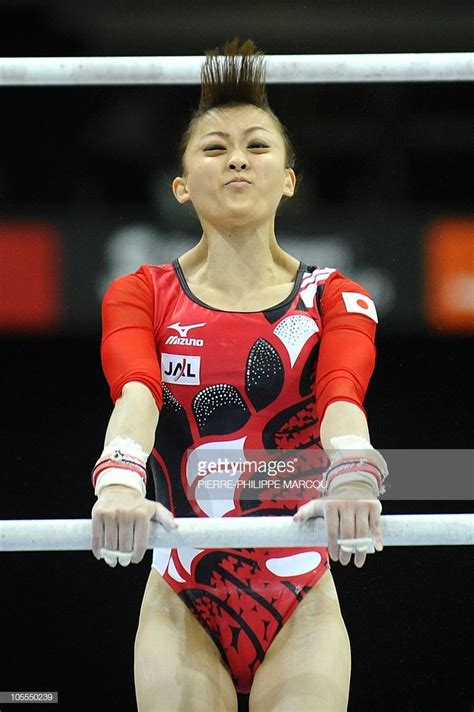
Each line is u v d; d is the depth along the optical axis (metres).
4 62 8.05
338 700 6.82
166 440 7.57
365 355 7.20
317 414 7.40
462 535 6.25
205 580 7.38
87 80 8.12
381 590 12.40
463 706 12.28
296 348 7.47
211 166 7.48
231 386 7.44
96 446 13.04
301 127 13.30
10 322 12.97
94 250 13.09
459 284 13.08
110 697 12.35
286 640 7.17
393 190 13.27
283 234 13.23
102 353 7.39
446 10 13.39
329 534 6.14
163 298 7.67
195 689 6.85
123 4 13.41
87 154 13.21
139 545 6.11
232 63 7.70
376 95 13.29
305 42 13.45
